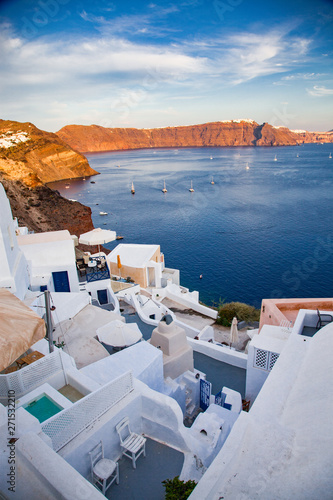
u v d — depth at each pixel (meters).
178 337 11.58
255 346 10.42
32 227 74.50
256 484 4.12
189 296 27.78
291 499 3.73
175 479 5.89
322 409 4.84
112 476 6.30
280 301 13.59
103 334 12.41
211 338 17.52
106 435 6.23
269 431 4.98
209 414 8.29
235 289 51.44
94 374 8.37
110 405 6.42
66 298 14.62
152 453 6.77
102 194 145.50
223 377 12.98
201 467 6.61
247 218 94.44
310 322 10.99
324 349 6.64
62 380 7.53
